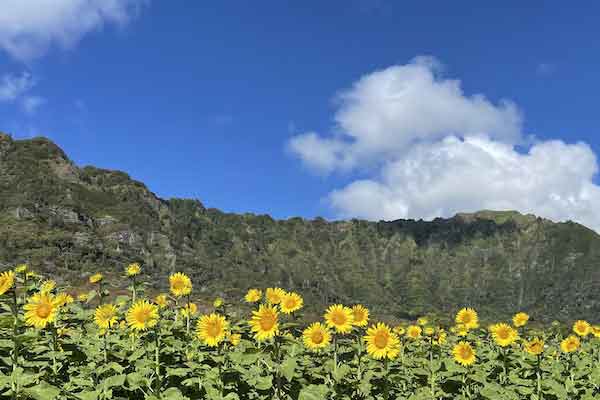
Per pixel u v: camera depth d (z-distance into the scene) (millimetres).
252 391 8977
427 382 11586
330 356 11367
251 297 11805
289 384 9164
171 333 11328
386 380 9961
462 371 11406
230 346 11008
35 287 11031
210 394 8438
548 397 11938
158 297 12617
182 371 8906
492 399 10664
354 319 10156
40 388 7254
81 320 11961
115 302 12102
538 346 12367
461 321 13789
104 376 9250
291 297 9836
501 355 13258
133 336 10602
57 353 9086
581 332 15820
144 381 8602
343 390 9820
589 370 13312
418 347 13672
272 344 9594
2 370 8516
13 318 7969
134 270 12727
